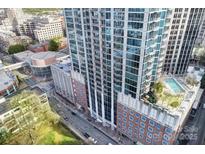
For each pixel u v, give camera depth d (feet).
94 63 183.11
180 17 214.90
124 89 165.27
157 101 153.28
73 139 197.47
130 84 156.25
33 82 355.36
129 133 186.80
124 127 189.57
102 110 209.77
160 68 176.35
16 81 328.49
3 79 327.06
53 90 320.09
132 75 149.69
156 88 164.25
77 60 209.87
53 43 492.95
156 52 159.22
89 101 226.58
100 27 153.07
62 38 553.23
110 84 177.47
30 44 555.28
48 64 357.41
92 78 198.49
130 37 134.10
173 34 227.61
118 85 169.17
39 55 375.45
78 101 252.01
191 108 211.00
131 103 165.37
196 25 226.79
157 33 138.72
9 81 318.24
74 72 225.97
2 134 172.55
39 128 204.03
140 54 134.41
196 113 228.43
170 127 140.67
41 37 578.66
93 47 172.96
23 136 186.39
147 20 118.83
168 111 141.90
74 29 187.21
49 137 195.83
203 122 213.87
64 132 208.13
